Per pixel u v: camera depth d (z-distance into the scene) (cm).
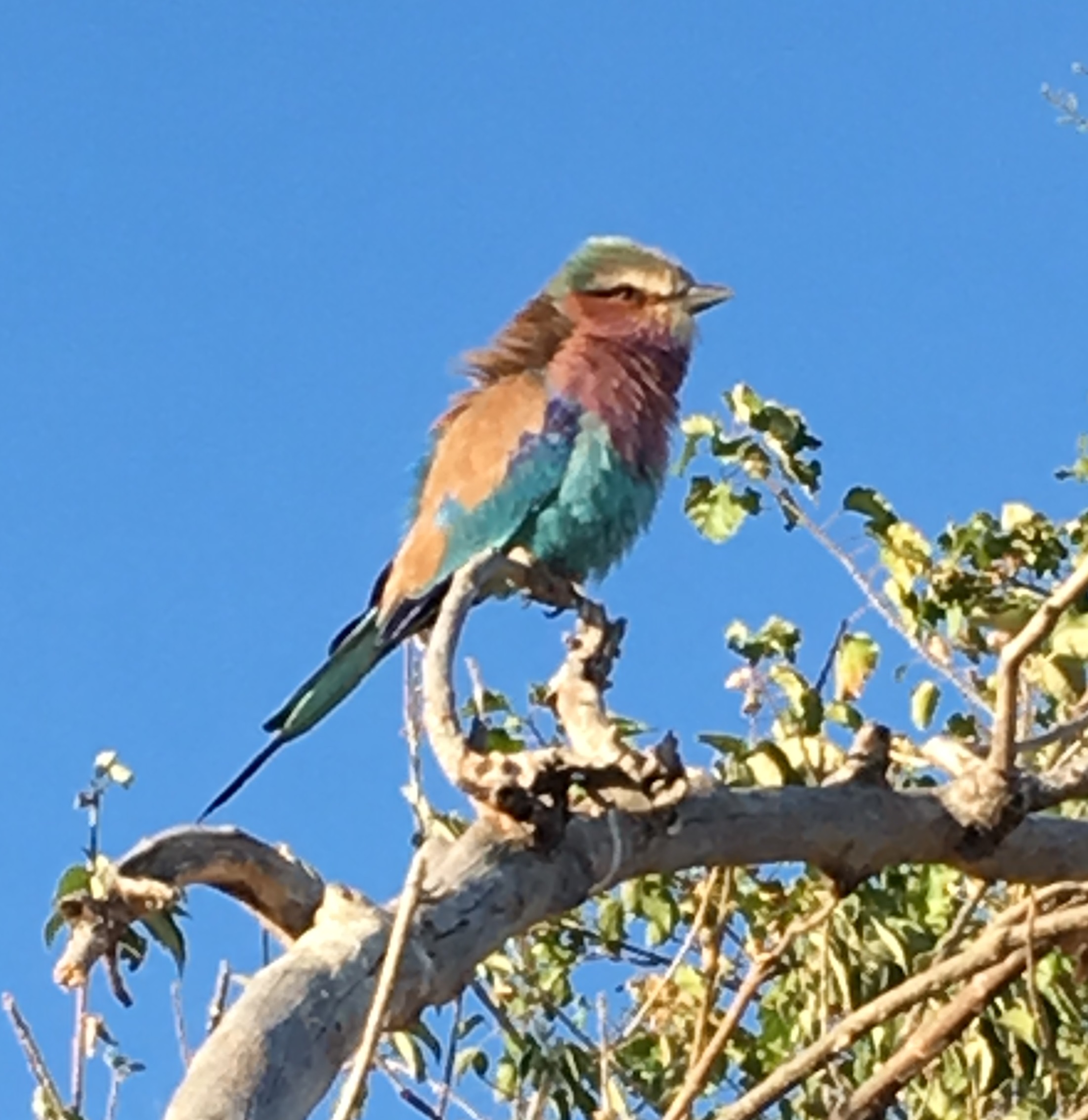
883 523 715
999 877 613
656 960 753
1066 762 657
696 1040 682
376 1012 409
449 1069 662
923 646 735
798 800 583
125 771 521
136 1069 554
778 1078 626
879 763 597
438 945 498
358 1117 475
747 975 722
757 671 712
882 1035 693
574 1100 683
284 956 470
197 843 512
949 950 680
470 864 520
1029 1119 662
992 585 714
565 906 533
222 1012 543
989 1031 668
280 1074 439
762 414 725
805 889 702
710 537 720
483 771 525
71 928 501
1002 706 597
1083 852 621
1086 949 652
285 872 519
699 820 565
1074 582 584
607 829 546
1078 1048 701
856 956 696
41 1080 523
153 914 502
